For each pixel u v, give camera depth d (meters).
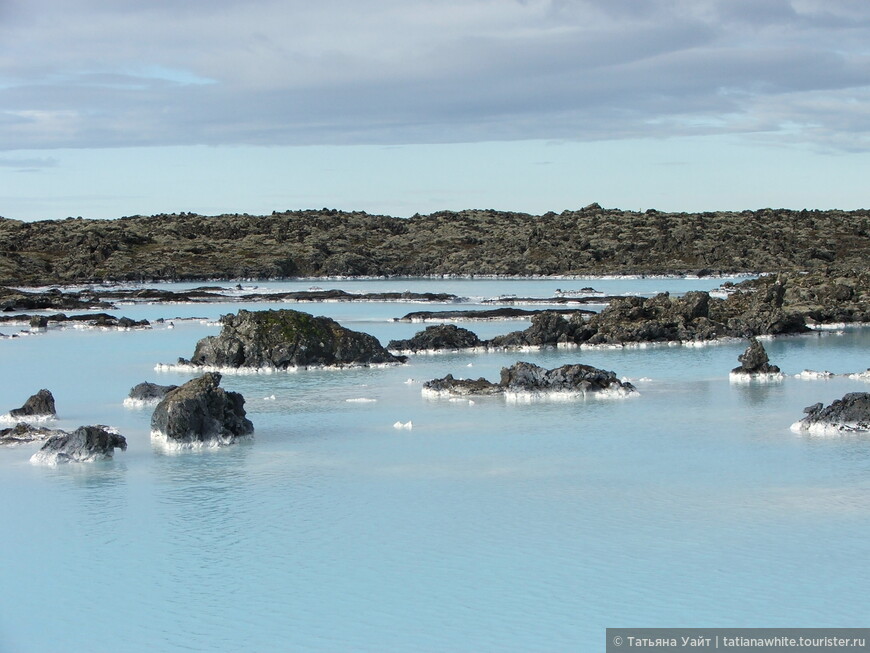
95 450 58.81
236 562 42.59
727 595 38.53
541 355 104.44
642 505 49.06
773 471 54.75
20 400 78.88
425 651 34.69
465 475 54.81
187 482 54.00
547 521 46.91
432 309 171.75
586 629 36.03
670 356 102.50
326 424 68.19
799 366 94.31
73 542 45.16
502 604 38.09
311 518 47.91
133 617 37.75
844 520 46.25
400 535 45.41
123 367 97.00
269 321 95.75
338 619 37.19
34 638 36.38
